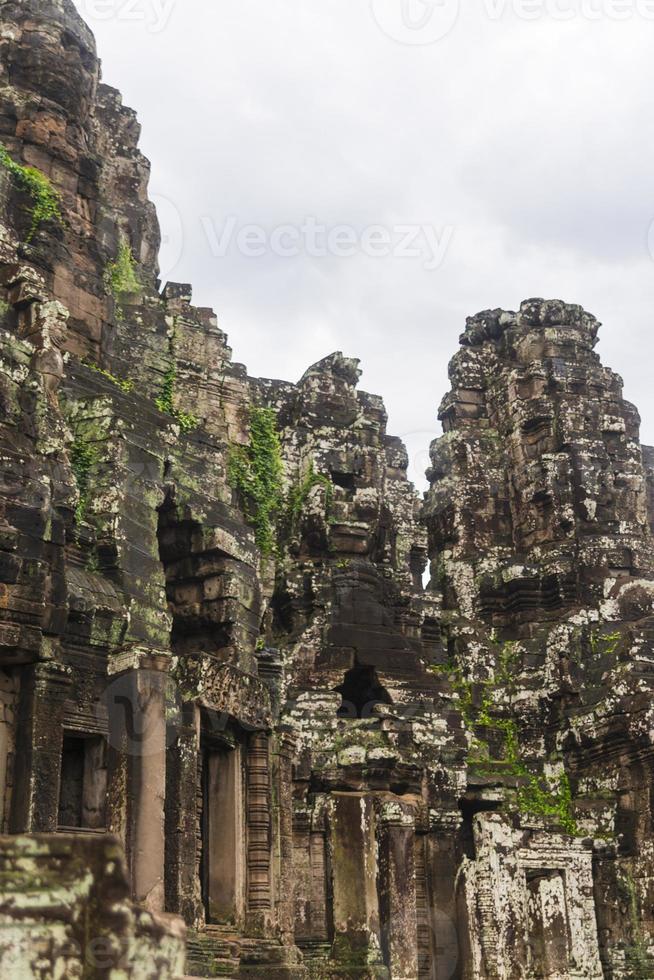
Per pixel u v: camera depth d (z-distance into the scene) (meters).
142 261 38.06
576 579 39.56
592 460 41.41
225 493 27.27
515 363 44.41
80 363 25.78
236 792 23.59
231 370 33.91
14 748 17.84
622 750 34.47
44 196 26.36
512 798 34.66
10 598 17.75
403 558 39.06
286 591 34.16
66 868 6.85
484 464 43.16
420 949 30.02
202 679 22.27
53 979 6.63
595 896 33.09
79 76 28.42
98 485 23.31
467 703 37.44
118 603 21.64
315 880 28.08
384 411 42.22
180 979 7.01
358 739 31.06
